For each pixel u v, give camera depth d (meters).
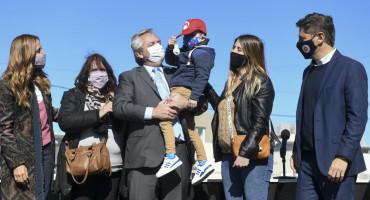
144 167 3.78
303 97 3.66
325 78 3.47
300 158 3.60
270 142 3.89
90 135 3.94
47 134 3.85
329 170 3.28
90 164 3.74
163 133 3.78
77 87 4.05
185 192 3.96
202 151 4.04
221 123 3.90
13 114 3.62
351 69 3.37
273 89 3.86
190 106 3.85
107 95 4.12
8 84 3.62
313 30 3.51
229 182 3.90
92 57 4.04
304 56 3.61
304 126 3.59
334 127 3.37
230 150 3.86
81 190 3.93
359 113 3.27
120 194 4.02
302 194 3.58
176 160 3.72
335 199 3.38
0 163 3.69
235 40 3.99
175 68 4.27
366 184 5.53
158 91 3.95
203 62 3.96
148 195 3.77
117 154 4.00
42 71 3.96
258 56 3.89
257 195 3.77
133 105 3.76
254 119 3.71
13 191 3.57
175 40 4.24
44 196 3.68
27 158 3.62
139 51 4.02
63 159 3.88
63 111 3.93
